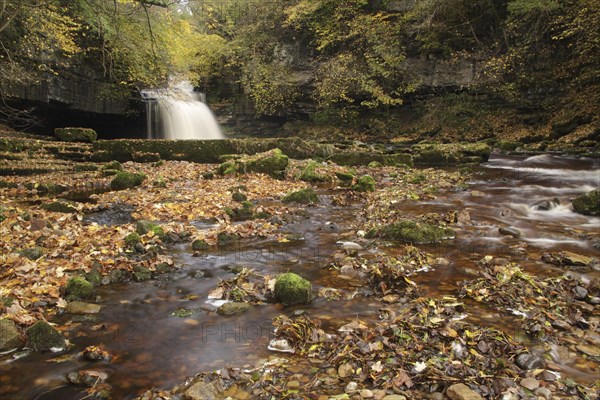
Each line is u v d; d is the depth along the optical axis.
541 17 20.89
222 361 2.92
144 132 26.86
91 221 7.23
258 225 6.77
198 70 29.75
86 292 3.99
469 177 13.05
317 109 28.83
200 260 5.18
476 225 7.05
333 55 27.48
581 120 19.09
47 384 2.65
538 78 21.67
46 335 3.10
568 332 3.32
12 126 17.95
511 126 22.14
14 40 14.88
